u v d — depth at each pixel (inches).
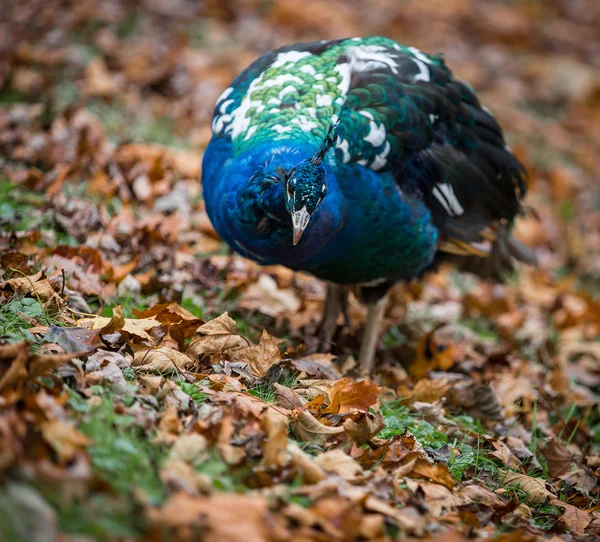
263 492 180.2
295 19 625.6
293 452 193.9
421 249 295.7
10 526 143.9
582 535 216.4
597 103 704.4
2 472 153.0
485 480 239.8
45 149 372.8
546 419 307.7
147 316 259.4
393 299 363.9
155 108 458.3
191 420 201.9
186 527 157.2
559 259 489.7
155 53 509.7
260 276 337.1
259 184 252.4
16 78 441.4
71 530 152.0
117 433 185.6
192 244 347.9
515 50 755.4
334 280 295.3
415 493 204.8
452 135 303.7
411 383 303.1
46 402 180.2
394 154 274.8
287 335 309.9
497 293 422.0
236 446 195.9
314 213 256.7
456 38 719.7
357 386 237.8
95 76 450.9
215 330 249.4
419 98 288.4
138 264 309.1
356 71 284.4
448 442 254.4
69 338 217.3
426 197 291.1
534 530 209.9
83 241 313.3
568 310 412.8
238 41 572.7
